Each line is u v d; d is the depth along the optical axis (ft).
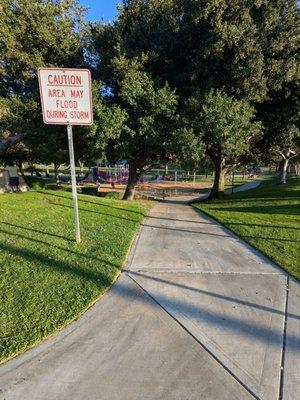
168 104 43.04
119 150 46.24
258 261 18.42
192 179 168.25
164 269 16.70
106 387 8.66
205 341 10.68
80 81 17.93
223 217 32.83
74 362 9.59
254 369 9.45
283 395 8.52
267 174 218.18
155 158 60.80
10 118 39.34
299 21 45.09
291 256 19.13
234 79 46.93
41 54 40.93
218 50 42.88
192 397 8.39
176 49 46.70
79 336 10.78
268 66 45.57
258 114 56.08
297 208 39.32
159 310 12.55
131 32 45.21
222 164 67.36
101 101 40.14
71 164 19.29
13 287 13.66
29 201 36.27
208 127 44.42
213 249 20.56
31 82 42.14
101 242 20.43
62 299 12.89
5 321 11.27
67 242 19.88
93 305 12.72
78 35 43.24
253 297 13.80
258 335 11.07
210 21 42.83
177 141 43.80
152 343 10.53
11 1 38.29
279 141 62.03
